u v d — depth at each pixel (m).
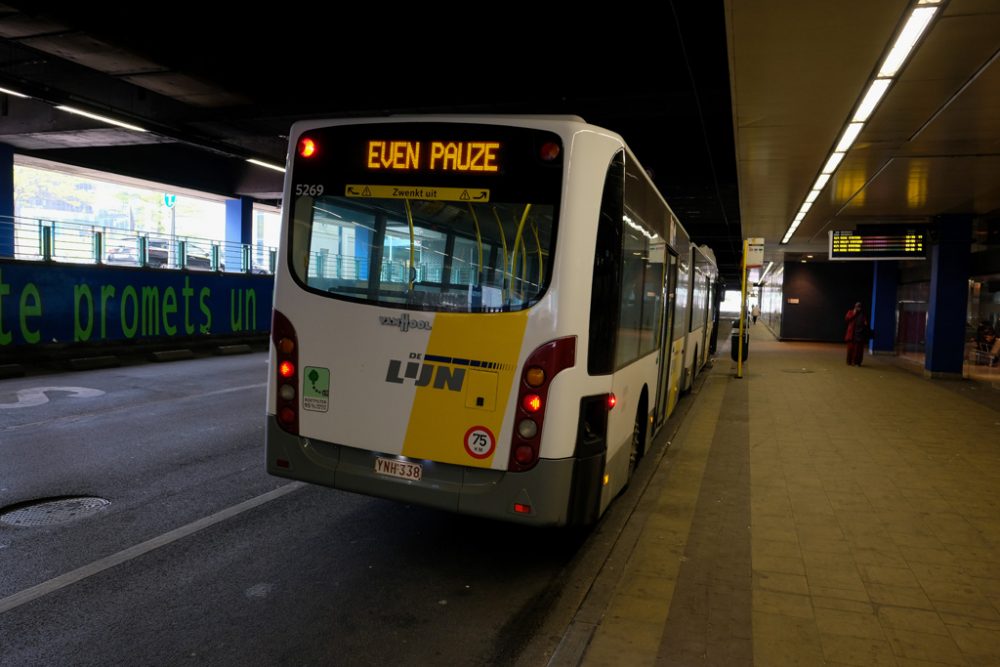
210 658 3.58
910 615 4.04
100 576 4.55
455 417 4.47
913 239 17.00
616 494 5.42
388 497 4.63
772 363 21.56
